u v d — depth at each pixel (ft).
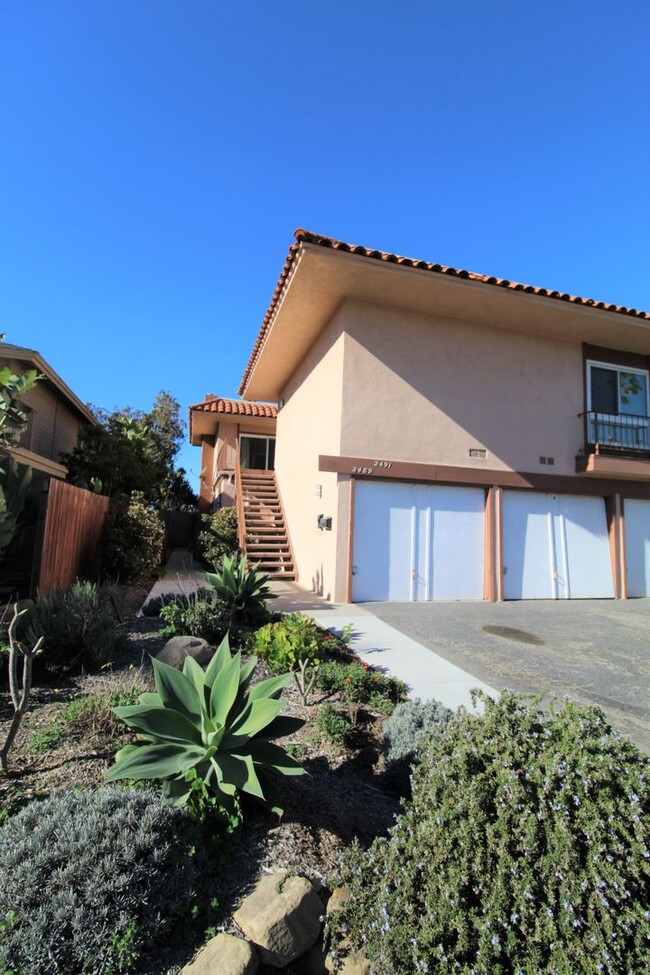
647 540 40.81
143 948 6.12
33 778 9.06
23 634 14.58
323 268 29.66
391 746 11.21
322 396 37.24
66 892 5.98
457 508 35.19
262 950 6.43
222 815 8.20
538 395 38.17
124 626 19.67
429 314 35.32
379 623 25.93
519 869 5.67
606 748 6.23
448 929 5.55
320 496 35.73
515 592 36.14
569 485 38.11
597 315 35.42
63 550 24.67
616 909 5.34
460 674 18.15
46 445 45.73
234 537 47.65
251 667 10.29
